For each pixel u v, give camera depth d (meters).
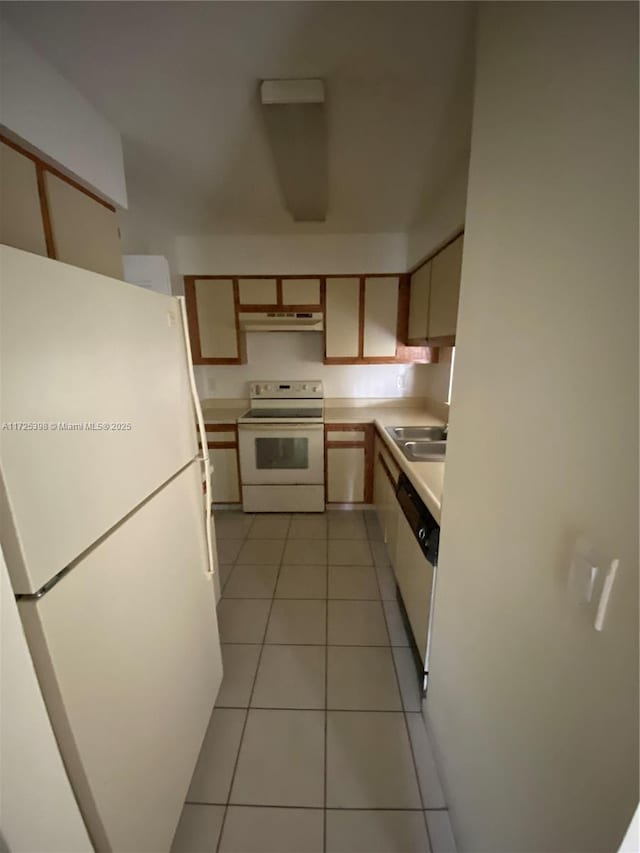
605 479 0.46
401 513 1.89
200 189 2.04
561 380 0.56
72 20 0.96
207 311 3.00
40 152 1.09
